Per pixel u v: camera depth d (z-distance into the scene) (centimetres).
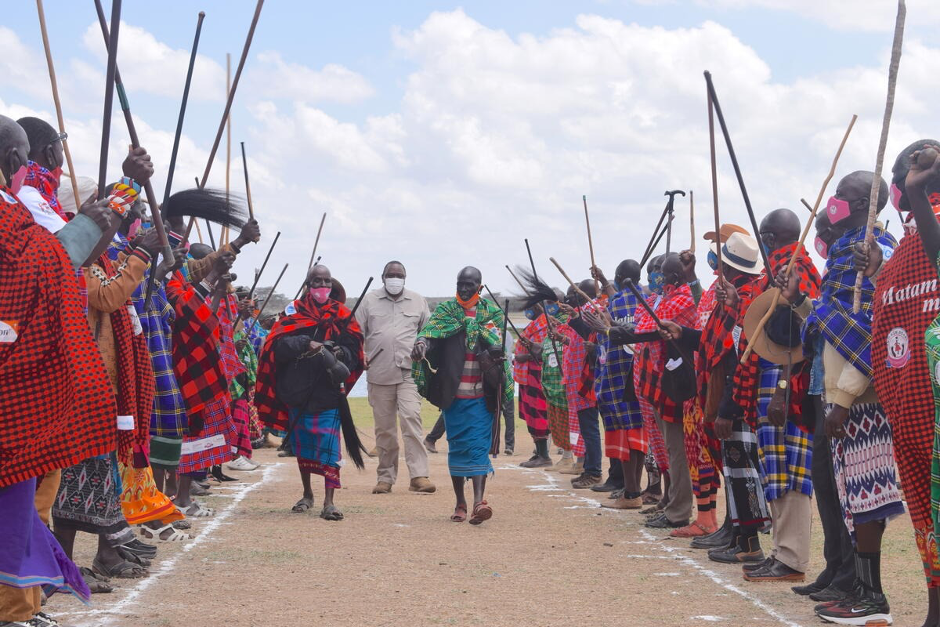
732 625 485
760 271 646
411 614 508
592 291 1109
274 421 868
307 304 881
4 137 399
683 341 719
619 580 596
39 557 399
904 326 416
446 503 948
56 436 379
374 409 1034
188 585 567
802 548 578
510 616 505
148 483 637
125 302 505
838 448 498
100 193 419
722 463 648
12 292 373
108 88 420
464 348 826
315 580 589
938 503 356
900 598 539
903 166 418
